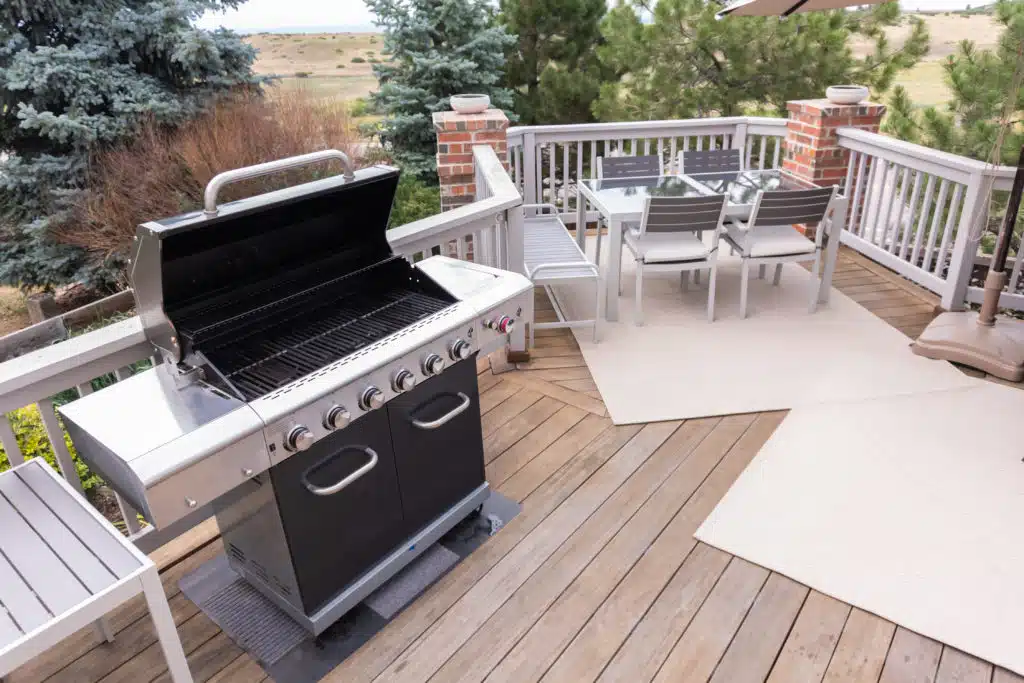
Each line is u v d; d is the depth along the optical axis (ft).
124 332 6.11
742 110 25.32
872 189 15.56
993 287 11.18
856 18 23.29
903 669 6.14
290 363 5.92
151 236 4.91
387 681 6.17
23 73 19.85
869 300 13.99
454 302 6.95
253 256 6.03
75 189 20.80
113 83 20.98
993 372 10.85
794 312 13.46
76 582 4.58
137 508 5.06
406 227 8.82
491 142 13.76
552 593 7.06
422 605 6.96
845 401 10.29
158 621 4.88
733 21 23.00
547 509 8.25
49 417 6.22
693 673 6.17
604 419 10.06
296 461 5.63
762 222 12.46
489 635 6.61
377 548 6.80
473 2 23.68
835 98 15.58
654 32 24.06
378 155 24.18
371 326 6.54
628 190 13.96
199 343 5.61
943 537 7.59
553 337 12.68
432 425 6.64
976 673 6.07
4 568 4.71
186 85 23.22
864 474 8.66
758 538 7.69
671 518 8.06
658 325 13.07
